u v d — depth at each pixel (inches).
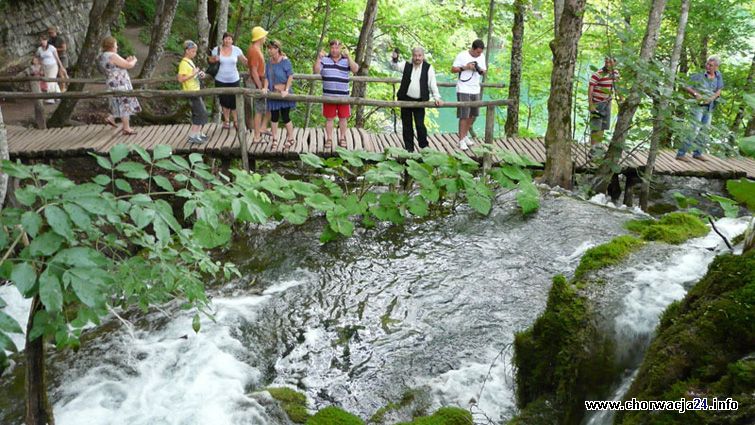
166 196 379.6
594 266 165.3
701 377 107.6
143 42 714.2
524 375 160.7
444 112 984.3
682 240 197.8
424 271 239.5
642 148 400.8
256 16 609.9
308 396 176.1
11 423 168.2
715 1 459.2
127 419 166.4
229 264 163.0
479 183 286.7
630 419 111.8
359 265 247.6
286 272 243.3
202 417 164.1
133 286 135.3
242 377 184.2
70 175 413.7
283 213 265.7
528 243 252.2
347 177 386.0
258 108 342.0
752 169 380.2
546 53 590.2
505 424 154.7
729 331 110.4
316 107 633.6
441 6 603.5
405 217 285.4
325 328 208.4
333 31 612.4
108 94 318.3
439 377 177.6
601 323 146.0
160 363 188.2
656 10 316.5
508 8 516.7
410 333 201.6
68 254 105.6
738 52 485.4
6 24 534.3
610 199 351.9
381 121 693.9
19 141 353.4
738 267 119.5
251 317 213.2
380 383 179.8
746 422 93.5
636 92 314.2
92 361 189.2
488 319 204.5
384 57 797.9
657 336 128.3
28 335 126.6
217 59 342.6
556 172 328.8
